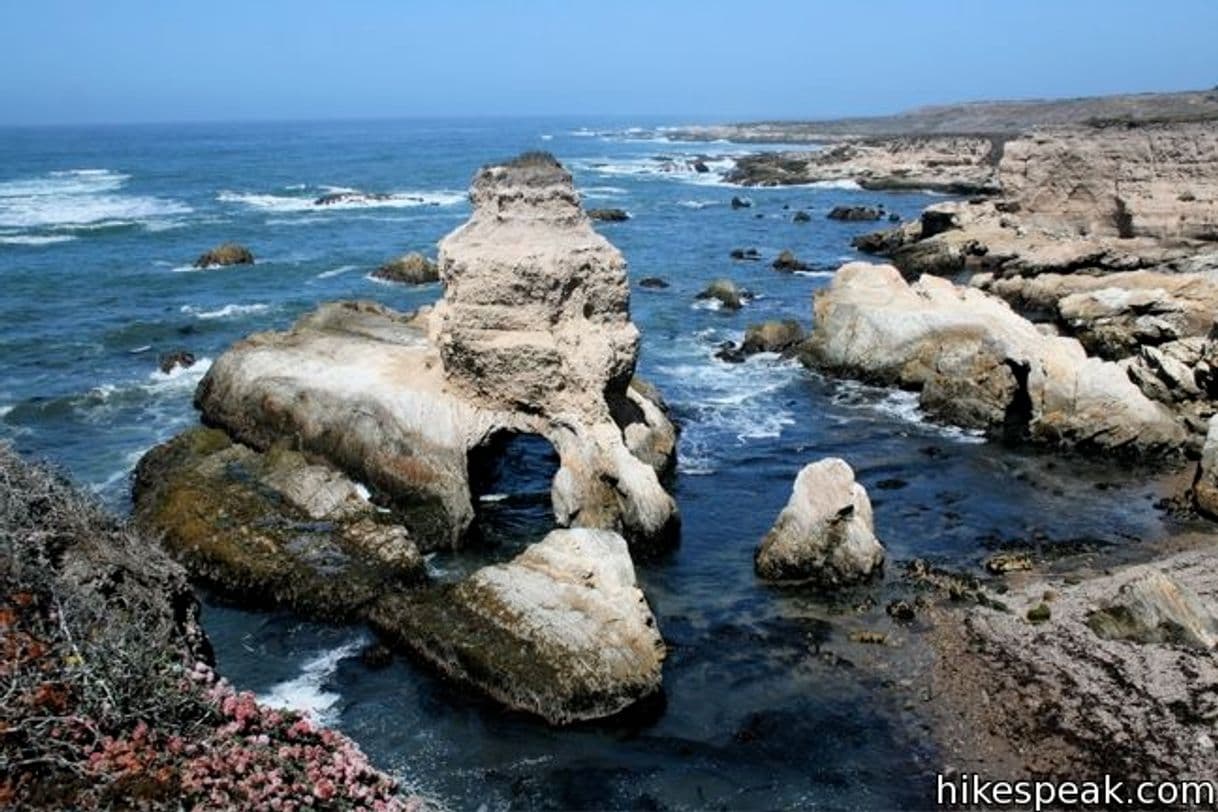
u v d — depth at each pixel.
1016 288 51.97
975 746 17.83
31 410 34.75
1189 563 24.33
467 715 18.86
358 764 13.84
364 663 20.38
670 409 36.47
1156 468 31.22
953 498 28.95
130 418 34.31
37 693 12.20
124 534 16.73
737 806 16.59
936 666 20.19
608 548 20.98
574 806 16.62
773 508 28.20
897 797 16.70
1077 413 32.56
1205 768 17.02
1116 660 20.02
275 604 22.36
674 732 18.48
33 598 13.59
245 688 19.55
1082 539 26.03
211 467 26.30
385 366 29.67
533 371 26.38
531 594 20.23
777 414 36.34
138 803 11.52
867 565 23.52
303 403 29.17
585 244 27.11
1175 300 41.81
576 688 18.61
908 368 38.62
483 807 16.59
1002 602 22.58
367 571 22.48
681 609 22.80
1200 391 34.47
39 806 11.24
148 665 13.29
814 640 21.30
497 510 27.81
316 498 24.67
